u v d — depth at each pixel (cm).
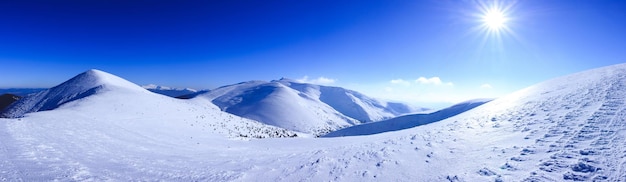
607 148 845
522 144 1067
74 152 1277
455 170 912
